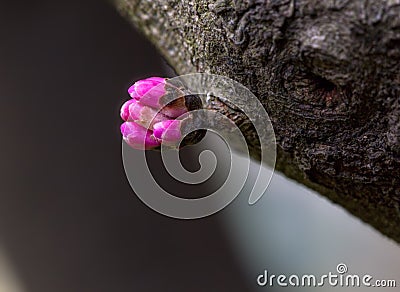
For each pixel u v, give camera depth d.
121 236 0.28
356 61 0.17
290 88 0.18
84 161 0.28
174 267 0.28
